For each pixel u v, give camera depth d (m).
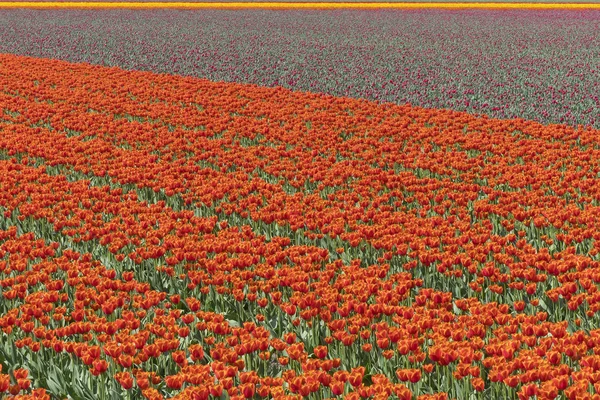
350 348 6.53
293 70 27.20
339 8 56.72
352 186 12.52
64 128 17.20
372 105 19.88
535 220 9.41
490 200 11.40
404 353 5.91
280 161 13.28
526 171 12.77
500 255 8.27
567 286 7.06
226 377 5.53
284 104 19.89
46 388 6.43
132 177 12.22
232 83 23.28
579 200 10.88
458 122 17.38
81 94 21.02
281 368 6.67
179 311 6.91
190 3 56.84
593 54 33.19
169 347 6.13
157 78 24.12
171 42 35.81
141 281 8.59
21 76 23.81
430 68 28.36
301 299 6.95
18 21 45.16
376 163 14.27
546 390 5.01
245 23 45.62
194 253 8.27
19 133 16.33
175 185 11.48
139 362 6.22
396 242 8.80
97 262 8.56
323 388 5.83
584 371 5.35
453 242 8.72
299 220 9.95
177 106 19.20
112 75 24.58
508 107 20.00
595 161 13.44
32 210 10.19
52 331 6.57
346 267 8.33
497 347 5.78
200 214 11.33
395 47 35.19
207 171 13.09
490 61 30.47
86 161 13.44
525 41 38.16
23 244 8.70
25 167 12.91
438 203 10.95
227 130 16.86
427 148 15.24
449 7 58.19
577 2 61.62
